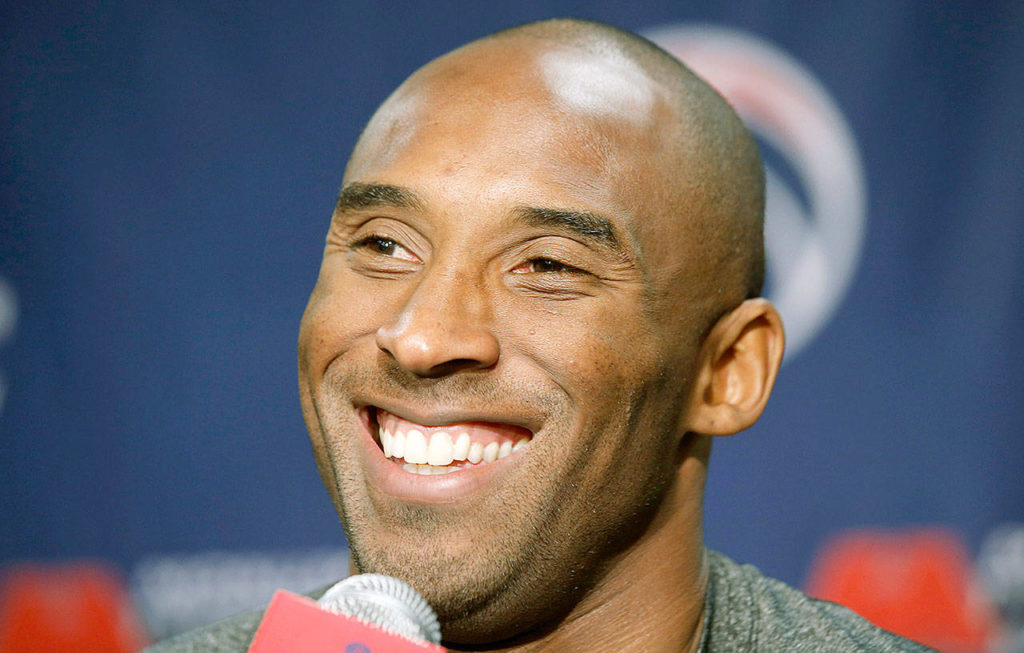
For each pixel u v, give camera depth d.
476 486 3.79
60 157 8.91
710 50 9.22
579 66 4.10
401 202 3.85
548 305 3.79
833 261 9.16
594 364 3.76
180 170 9.04
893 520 9.12
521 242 3.79
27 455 8.82
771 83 9.20
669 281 3.95
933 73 9.19
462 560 3.77
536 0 9.21
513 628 4.00
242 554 8.99
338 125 9.16
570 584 3.96
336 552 9.08
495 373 3.76
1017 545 9.06
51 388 8.87
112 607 8.83
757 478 9.17
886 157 9.20
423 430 3.85
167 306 9.01
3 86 8.84
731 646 4.30
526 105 3.92
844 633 4.27
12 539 8.79
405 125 4.02
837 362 9.16
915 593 9.06
